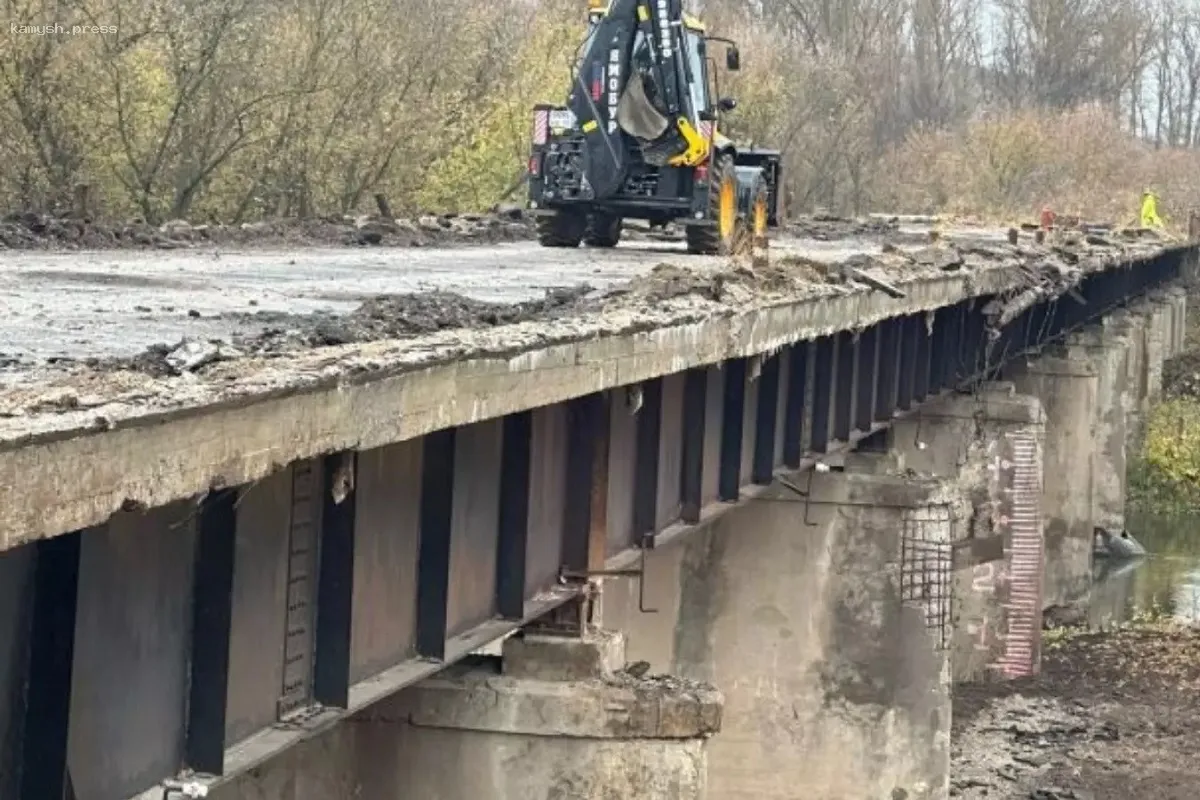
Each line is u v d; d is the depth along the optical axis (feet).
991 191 280.31
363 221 94.22
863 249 96.94
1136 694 100.94
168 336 30.96
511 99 157.28
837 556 70.13
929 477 71.82
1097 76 386.32
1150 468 182.39
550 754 39.70
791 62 251.19
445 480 35.73
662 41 87.66
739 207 97.76
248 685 29.27
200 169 128.67
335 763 40.09
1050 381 131.54
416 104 147.54
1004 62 388.16
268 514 29.40
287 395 21.90
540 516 41.04
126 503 18.69
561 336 31.65
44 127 117.50
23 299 39.22
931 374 90.84
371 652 33.99
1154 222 214.28
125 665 24.93
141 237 69.97
